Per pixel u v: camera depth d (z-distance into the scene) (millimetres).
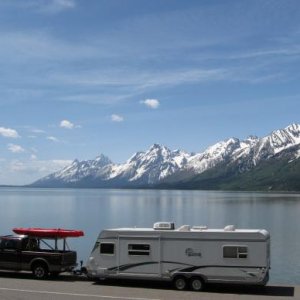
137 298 25547
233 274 28031
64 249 32938
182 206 190000
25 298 24953
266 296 26703
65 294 26297
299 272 48406
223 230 28953
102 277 30109
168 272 28984
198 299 25516
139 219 118125
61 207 176000
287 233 86438
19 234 32969
